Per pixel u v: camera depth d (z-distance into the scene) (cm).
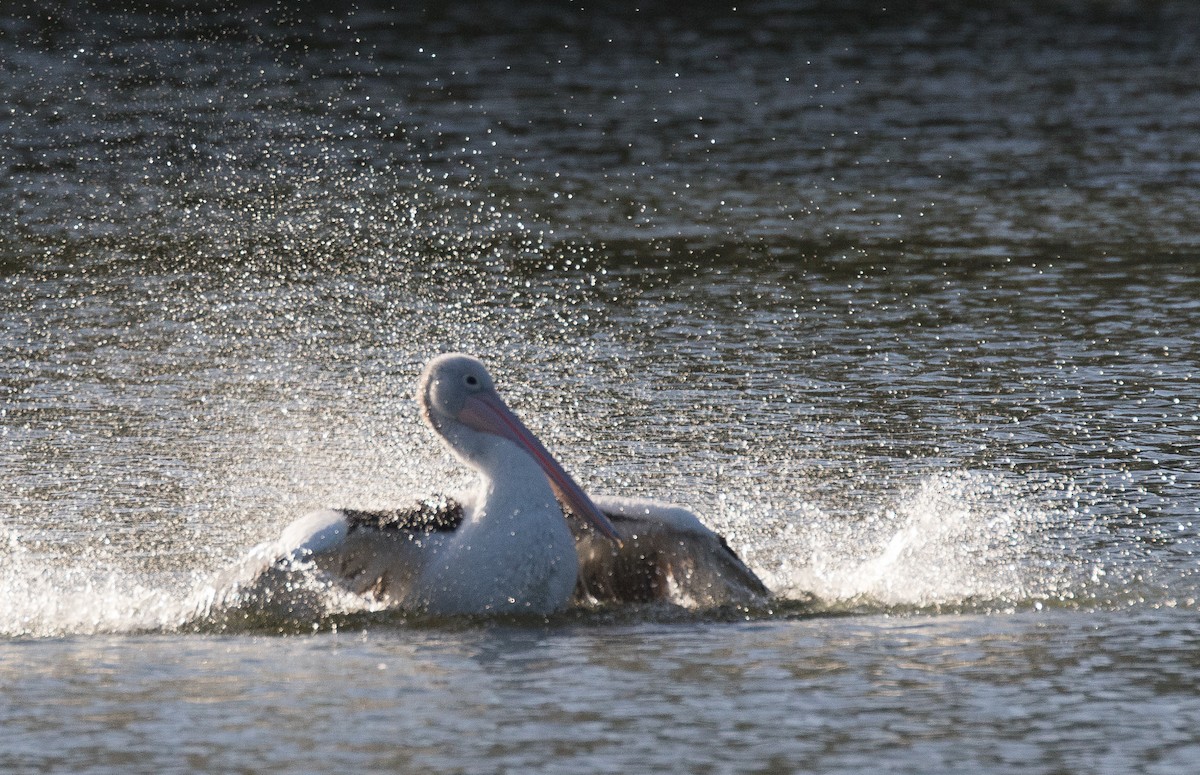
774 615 1467
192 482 1884
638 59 6444
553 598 1455
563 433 2077
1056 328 2669
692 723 1154
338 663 1304
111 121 4791
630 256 3278
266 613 1421
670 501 1809
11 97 5144
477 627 1423
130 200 3772
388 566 1462
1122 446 2008
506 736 1126
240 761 1081
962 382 2331
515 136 4775
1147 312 2777
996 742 1118
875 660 1307
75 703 1203
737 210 3775
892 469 1925
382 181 4056
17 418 2147
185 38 6500
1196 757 1089
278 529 1720
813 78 5984
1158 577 1551
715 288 2992
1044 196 3950
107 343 2572
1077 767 1073
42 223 3522
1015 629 1398
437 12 7538
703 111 5284
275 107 5109
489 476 1470
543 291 2966
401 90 5569
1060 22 7550
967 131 4938
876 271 3145
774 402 2231
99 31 6562
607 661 1308
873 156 4534
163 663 1306
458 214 3681
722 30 7212
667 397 2256
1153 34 7175
